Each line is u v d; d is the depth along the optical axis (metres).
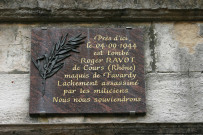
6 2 2.79
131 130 2.65
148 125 2.65
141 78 2.70
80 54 2.73
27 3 2.79
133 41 2.76
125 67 2.72
